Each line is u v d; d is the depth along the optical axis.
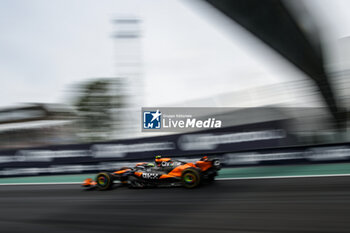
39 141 12.80
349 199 4.33
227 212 4.27
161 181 6.68
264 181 6.46
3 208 6.09
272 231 3.38
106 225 4.21
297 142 8.29
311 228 3.34
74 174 10.62
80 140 12.74
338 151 7.38
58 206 5.77
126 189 7.02
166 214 4.49
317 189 5.16
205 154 9.23
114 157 10.27
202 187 6.32
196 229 3.69
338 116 8.45
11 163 11.52
